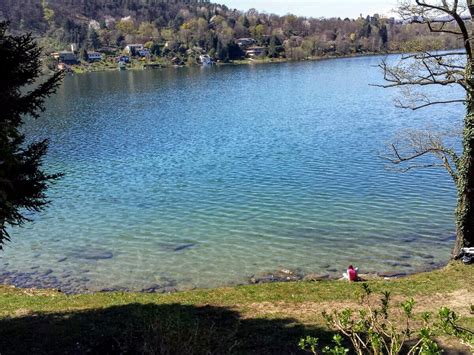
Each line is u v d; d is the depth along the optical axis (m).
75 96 98.81
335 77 116.94
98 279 19.64
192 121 60.47
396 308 13.42
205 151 42.38
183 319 12.77
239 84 112.62
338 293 15.34
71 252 22.45
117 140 49.41
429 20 15.31
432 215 24.78
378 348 5.62
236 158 38.94
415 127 47.66
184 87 111.19
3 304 15.01
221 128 54.28
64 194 31.28
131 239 23.72
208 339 10.04
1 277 20.00
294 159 37.41
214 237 23.47
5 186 10.38
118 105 80.69
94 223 26.03
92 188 32.41
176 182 32.94
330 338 11.27
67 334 11.44
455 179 17.41
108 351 10.38
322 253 21.17
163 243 23.06
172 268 20.39
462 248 17.47
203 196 29.64
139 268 20.52
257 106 72.19
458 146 37.94
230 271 19.84
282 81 114.38
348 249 21.41
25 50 10.66
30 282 19.50
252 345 11.08
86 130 56.25
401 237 22.41
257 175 33.50
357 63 163.62
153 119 63.59
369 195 28.17
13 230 25.38
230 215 26.27
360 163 34.97
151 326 10.40
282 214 25.95
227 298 15.30
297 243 22.31
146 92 102.38
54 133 54.56
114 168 37.56
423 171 32.06
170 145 45.84
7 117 10.56
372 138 43.59
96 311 13.53
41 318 12.91
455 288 15.08
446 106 60.09
